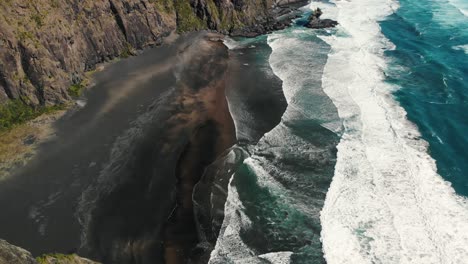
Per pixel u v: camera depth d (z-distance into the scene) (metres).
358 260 25.27
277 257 25.70
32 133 33.97
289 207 29.47
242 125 38.69
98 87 42.16
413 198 29.58
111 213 26.56
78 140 33.53
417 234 26.64
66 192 27.86
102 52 47.12
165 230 26.20
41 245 23.50
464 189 30.45
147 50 52.47
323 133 37.56
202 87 44.50
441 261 24.75
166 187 29.67
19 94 35.97
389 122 38.88
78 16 44.53
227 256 25.44
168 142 34.59
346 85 46.03
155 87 43.19
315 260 25.53
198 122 38.06
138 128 35.88
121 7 49.47
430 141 36.09
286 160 34.19
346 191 30.59
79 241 24.12
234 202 29.72
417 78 47.41
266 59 53.19
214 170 32.44
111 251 23.97
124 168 30.78
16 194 27.41
